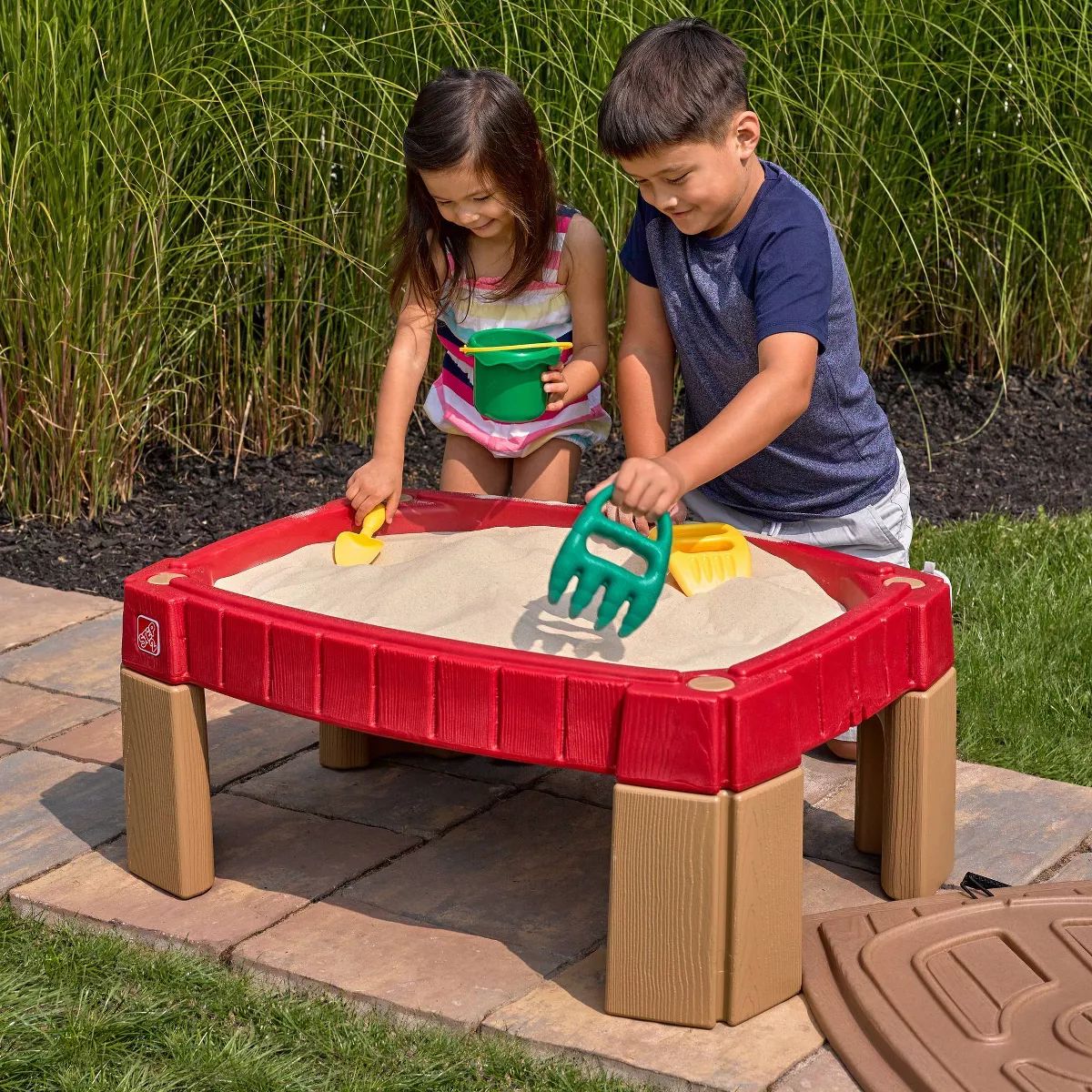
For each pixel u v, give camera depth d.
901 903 2.09
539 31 3.97
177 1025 1.90
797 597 2.11
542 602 2.14
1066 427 4.74
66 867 2.28
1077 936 1.99
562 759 1.85
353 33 4.10
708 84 2.10
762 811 1.81
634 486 1.87
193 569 2.25
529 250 2.66
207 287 4.11
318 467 4.29
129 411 3.91
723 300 2.34
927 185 4.57
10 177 3.62
